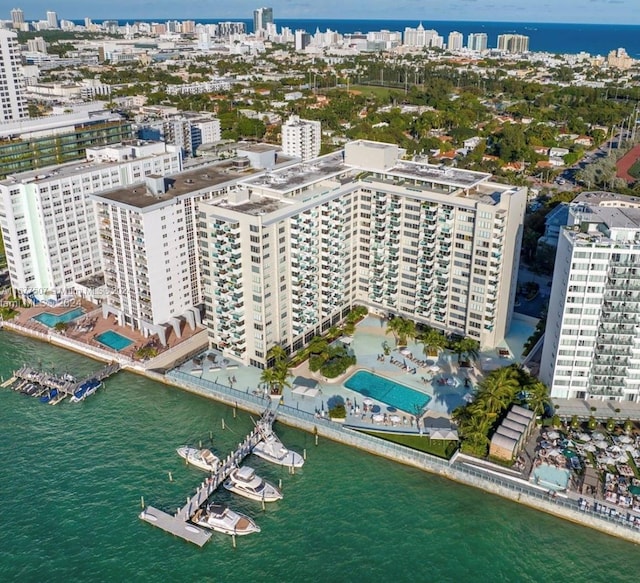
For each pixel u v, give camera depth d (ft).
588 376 618.85
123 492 544.21
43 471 567.18
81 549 489.67
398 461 575.79
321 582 460.14
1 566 473.67
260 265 642.63
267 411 625.82
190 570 472.03
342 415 608.60
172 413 645.10
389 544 492.95
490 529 506.48
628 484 530.68
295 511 524.52
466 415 591.78
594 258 571.69
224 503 533.55
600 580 463.83
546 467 549.95
